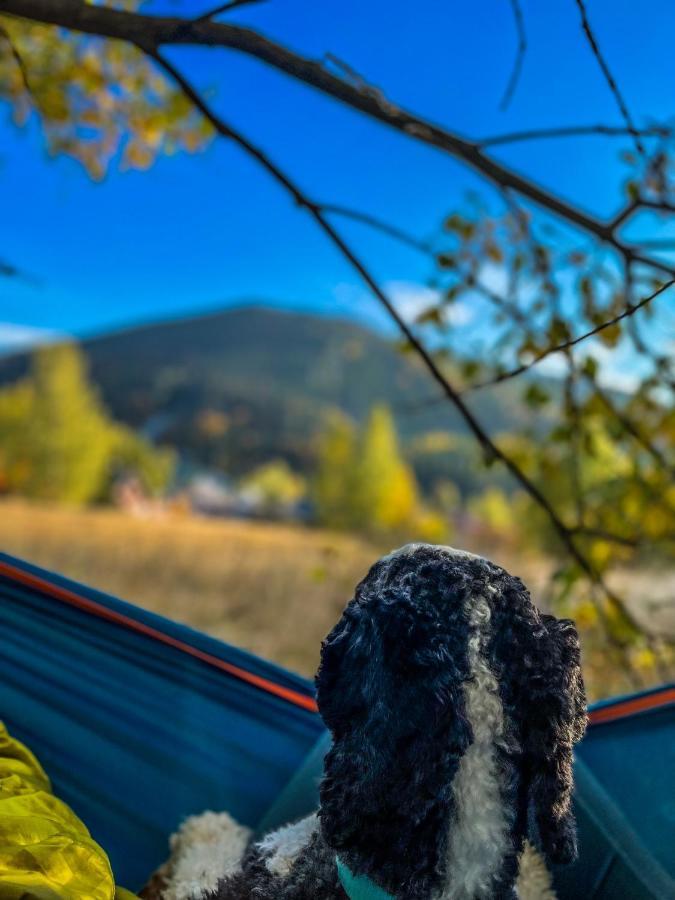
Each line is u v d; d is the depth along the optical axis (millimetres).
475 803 1456
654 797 2082
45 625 2385
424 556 1657
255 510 81312
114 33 2076
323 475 69125
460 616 1524
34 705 2303
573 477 3381
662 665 3689
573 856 1535
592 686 4430
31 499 60906
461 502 104875
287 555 13773
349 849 1458
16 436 61406
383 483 68062
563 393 3262
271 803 2264
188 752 2311
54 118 3510
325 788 1475
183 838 2096
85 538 14578
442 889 1437
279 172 2258
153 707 2348
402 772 1418
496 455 2809
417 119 2258
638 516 3652
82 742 2281
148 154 3748
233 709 2383
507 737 1491
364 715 1458
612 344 2998
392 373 181125
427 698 1426
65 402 62094
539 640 1564
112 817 2211
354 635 1510
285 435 145500
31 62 3516
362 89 2215
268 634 8453
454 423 140000
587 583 3867
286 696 2418
